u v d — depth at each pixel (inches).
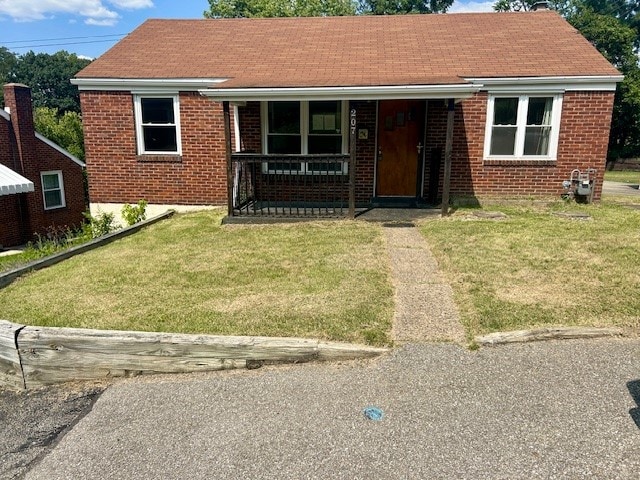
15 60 2556.6
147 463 115.0
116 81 401.7
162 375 156.8
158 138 422.0
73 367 159.3
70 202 842.2
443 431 120.6
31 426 135.0
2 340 159.3
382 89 313.9
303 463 111.9
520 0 1433.3
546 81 375.6
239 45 466.3
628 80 1160.2
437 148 388.5
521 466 108.0
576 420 122.8
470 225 322.0
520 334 163.6
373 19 518.6
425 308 188.7
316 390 140.8
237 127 409.4
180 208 428.5
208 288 218.7
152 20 524.4
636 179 902.4
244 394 141.3
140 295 212.1
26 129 749.9
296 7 1200.2
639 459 108.8
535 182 401.7
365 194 416.5
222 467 112.0
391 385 141.0
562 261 240.4
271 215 359.9
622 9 1713.8
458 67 395.9
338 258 257.3
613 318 174.1
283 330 170.7
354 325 174.1
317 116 404.8
